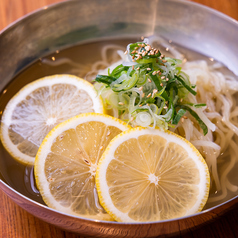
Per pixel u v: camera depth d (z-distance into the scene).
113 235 0.24
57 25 0.34
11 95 0.32
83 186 0.27
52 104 0.31
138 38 0.36
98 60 0.35
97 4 0.34
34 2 0.40
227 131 0.31
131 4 0.35
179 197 0.26
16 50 0.33
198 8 0.34
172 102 0.29
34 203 0.24
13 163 0.29
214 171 0.29
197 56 0.35
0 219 0.27
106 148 0.27
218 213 0.24
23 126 0.30
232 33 0.33
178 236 0.26
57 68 0.34
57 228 0.27
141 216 0.26
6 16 0.38
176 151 0.27
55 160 0.27
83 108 0.30
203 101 0.32
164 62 0.29
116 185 0.26
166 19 0.35
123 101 0.30
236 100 0.33
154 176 0.26
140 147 0.27
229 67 0.34
